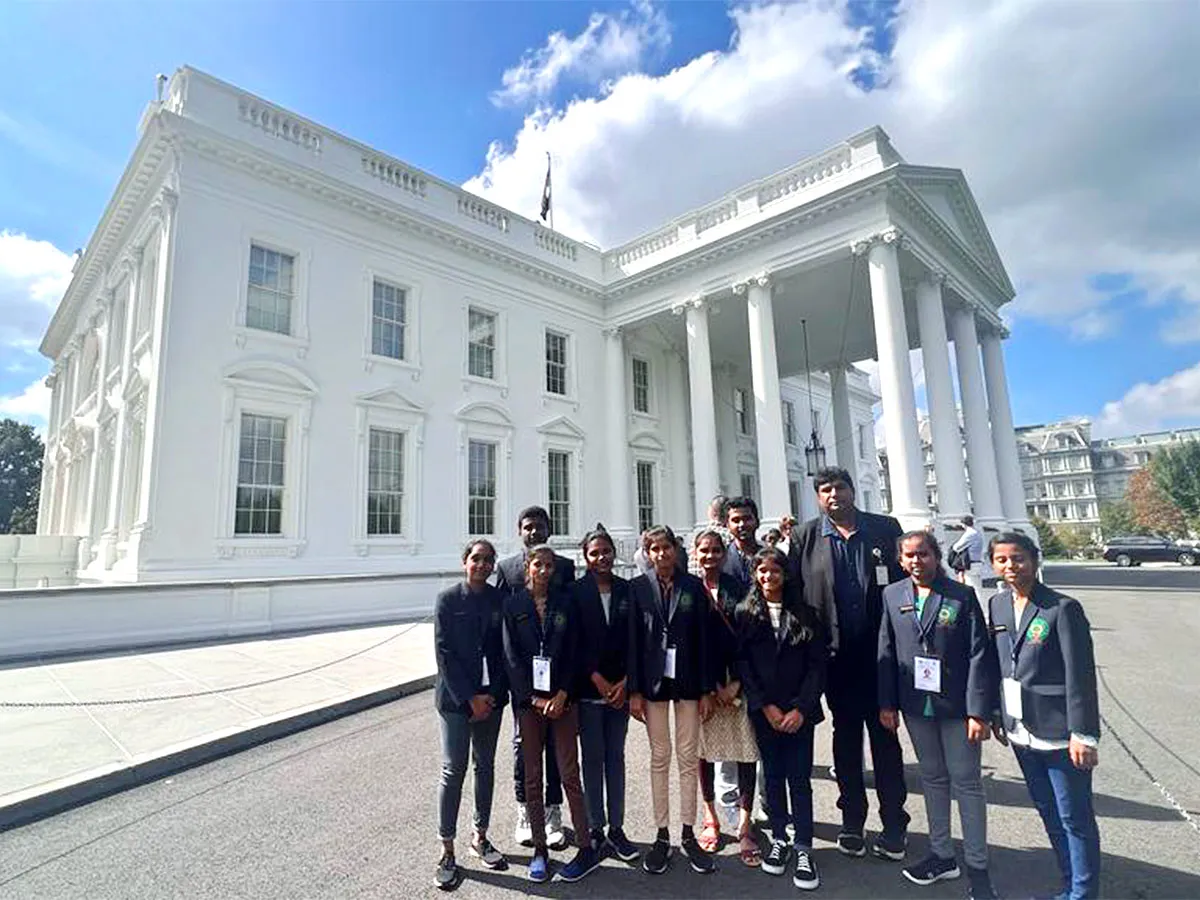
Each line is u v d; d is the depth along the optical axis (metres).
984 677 3.24
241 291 12.80
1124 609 13.84
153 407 11.45
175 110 12.79
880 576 3.99
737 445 25.33
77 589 8.95
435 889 3.25
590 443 19.78
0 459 47.31
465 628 3.62
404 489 15.05
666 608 3.75
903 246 15.55
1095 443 79.25
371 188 15.41
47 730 5.50
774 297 19.44
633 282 19.83
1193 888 3.13
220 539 11.85
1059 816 3.11
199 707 6.20
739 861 3.60
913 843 3.77
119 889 3.24
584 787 3.81
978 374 19.06
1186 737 5.42
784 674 3.50
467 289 17.19
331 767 4.98
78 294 21.14
